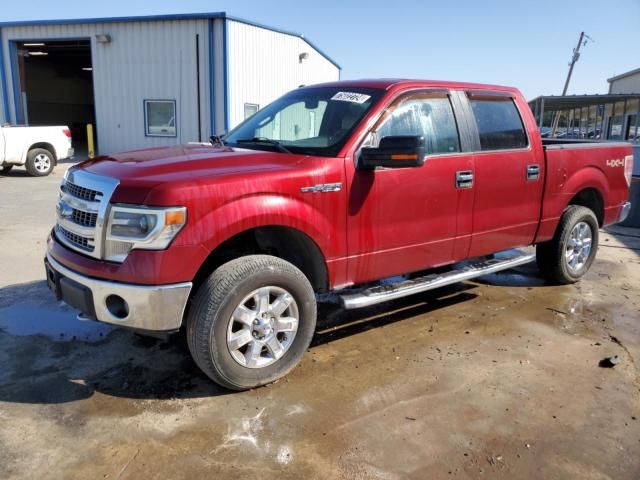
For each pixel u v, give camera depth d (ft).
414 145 11.25
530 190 16.56
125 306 10.19
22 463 8.96
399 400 11.22
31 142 46.98
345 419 10.47
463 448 9.68
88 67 113.39
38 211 30.27
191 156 11.85
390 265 13.47
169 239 9.93
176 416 10.44
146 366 12.44
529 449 9.71
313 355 13.30
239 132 15.33
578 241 19.03
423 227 13.84
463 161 14.43
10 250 21.71
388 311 16.47
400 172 13.05
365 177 12.45
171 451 9.37
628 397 11.62
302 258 12.55
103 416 10.38
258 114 15.89
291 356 11.88
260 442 9.68
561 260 18.52
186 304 10.57
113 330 14.34
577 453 9.66
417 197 13.50
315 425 10.25
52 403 10.80
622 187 20.34
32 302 16.11
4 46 67.67
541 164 16.72
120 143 65.10
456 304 17.20
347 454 9.41
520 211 16.44
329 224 11.99
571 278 19.13
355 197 12.34
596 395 11.67
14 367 12.23
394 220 13.17
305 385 11.76
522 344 14.20
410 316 16.07
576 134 98.63
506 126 15.99
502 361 13.16
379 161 11.87
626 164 20.35
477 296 18.04
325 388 11.66
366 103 13.20
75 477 8.67
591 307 17.21
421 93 13.94
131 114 63.98
